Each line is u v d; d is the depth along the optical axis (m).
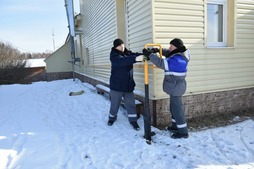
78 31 14.73
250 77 5.74
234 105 5.59
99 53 9.56
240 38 5.52
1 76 23.11
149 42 4.64
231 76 5.46
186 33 4.80
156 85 4.59
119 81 4.47
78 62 17.77
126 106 4.57
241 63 5.58
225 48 5.29
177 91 3.90
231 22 5.41
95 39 10.24
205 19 4.94
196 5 4.83
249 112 5.60
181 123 3.97
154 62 3.80
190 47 4.88
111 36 7.39
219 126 4.69
